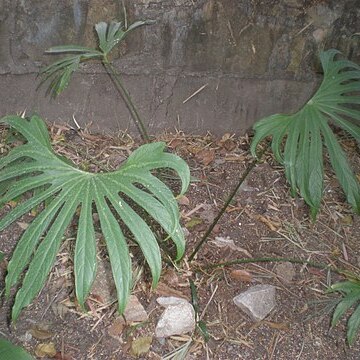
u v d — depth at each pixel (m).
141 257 1.00
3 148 1.17
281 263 1.04
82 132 1.26
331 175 1.22
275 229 1.11
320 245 1.09
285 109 1.29
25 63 1.19
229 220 1.12
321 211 1.15
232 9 1.16
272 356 0.91
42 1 1.12
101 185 0.73
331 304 0.99
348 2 1.18
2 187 0.93
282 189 1.19
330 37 1.21
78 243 0.69
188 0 1.15
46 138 0.80
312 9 1.18
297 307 0.98
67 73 0.96
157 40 1.18
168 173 1.18
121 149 1.24
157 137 1.29
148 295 0.97
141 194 0.71
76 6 1.14
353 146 1.29
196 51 1.20
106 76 1.21
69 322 0.93
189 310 0.92
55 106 1.25
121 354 0.89
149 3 1.14
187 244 1.06
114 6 1.14
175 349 0.90
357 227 1.13
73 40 1.18
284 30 1.20
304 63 1.24
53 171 0.76
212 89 1.25
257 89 1.26
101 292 0.96
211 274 1.01
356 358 0.92
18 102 1.23
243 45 1.21
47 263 0.69
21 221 1.06
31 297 0.68
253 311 0.95
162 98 1.25
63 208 0.72
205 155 1.25
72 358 0.88
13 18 1.14
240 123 1.30
